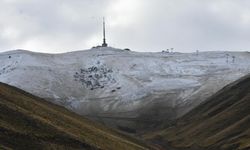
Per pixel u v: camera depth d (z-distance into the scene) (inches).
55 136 2326.5
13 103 2709.2
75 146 2370.8
